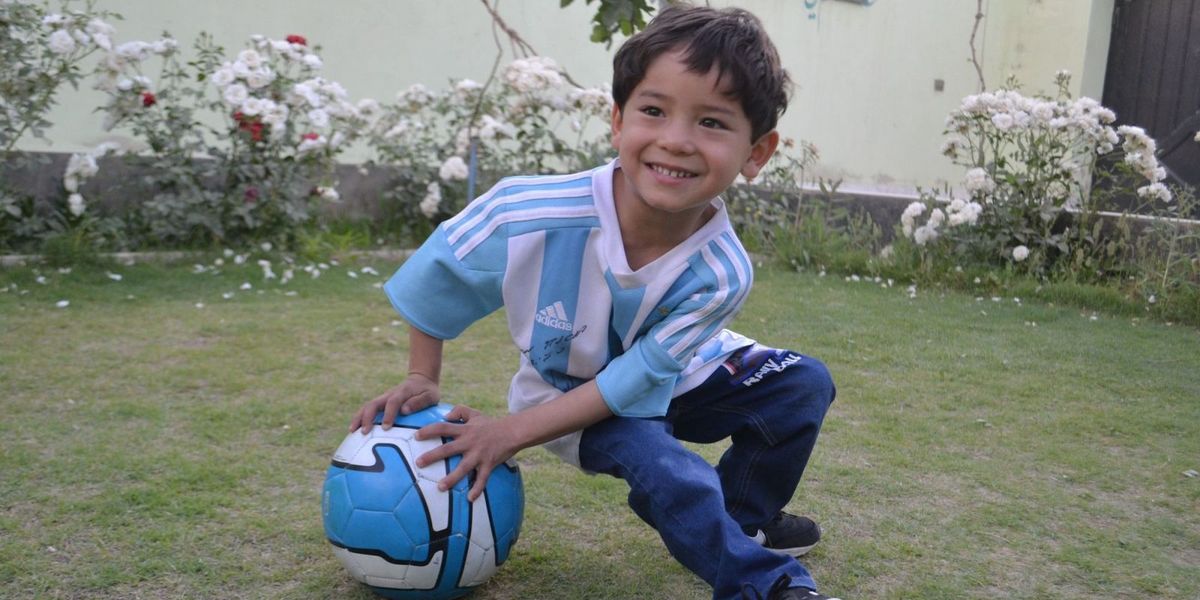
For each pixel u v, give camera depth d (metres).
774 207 7.30
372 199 6.45
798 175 9.00
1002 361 4.34
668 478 1.86
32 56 5.06
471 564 1.94
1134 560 2.40
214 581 2.06
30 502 2.38
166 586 2.03
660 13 1.84
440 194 6.37
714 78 1.70
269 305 4.61
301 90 5.39
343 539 1.93
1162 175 6.19
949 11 9.86
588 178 1.94
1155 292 5.75
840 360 4.26
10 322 4.02
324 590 2.04
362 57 6.62
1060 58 9.73
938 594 2.17
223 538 2.25
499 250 1.93
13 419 2.95
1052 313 5.53
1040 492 2.82
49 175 5.37
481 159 6.50
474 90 6.34
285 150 5.84
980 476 2.92
